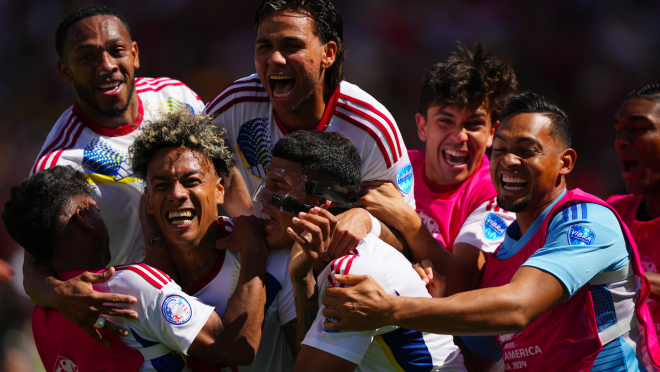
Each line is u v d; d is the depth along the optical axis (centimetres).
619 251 957
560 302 905
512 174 1016
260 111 1180
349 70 4038
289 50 1064
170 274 984
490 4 4203
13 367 2548
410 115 3969
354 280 845
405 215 1162
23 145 3947
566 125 1035
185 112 990
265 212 973
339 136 969
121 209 1337
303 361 874
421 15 4209
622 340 957
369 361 916
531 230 1030
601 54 3997
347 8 4266
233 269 991
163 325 878
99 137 1335
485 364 1148
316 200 925
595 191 3581
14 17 4250
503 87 1391
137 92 1444
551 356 951
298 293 923
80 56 1291
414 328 854
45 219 928
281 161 926
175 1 4269
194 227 947
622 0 4147
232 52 4203
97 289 909
